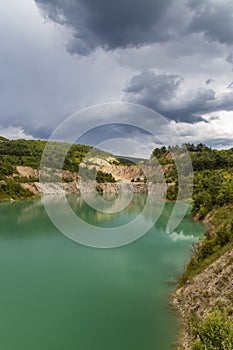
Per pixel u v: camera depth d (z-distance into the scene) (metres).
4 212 47.88
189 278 15.60
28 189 69.81
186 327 12.03
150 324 12.53
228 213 30.70
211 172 58.12
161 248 23.17
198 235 28.03
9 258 21.83
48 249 23.91
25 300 15.02
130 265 19.53
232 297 11.52
